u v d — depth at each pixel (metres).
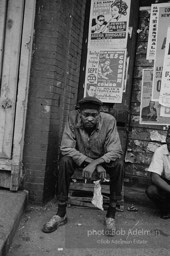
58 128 3.83
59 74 3.61
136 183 4.19
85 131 3.17
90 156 3.29
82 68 4.28
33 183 3.51
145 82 4.10
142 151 4.16
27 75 3.34
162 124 4.04
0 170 3.42
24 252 2.60
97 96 4.21
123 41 4.08
